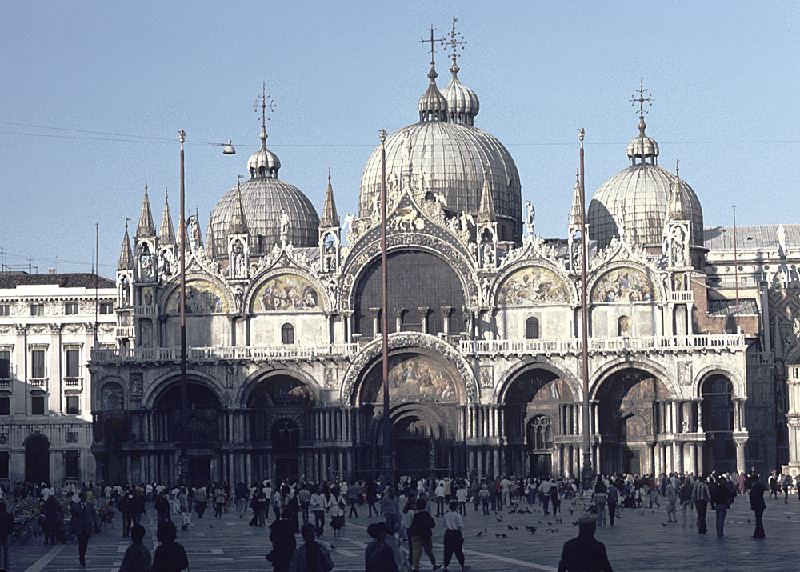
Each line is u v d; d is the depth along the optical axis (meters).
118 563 68.38
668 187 178.50
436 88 179.12
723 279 187.38
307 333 157.12
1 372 188.38
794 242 194.12
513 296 154.00
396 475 152.75
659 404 149.50
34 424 187.12
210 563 66.69
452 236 154.88
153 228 160.50
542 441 152.00
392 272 156.75
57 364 188.12
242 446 153.38
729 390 165.75
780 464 168.12
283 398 156.25
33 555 74.25
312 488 115.56
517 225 175.12
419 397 152.00
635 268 152.12
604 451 150.38
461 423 150.50
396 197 156.00
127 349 155.62
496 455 149.00
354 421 152.00
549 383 151.62
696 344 147.88
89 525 66.81
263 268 158.00
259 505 101.50
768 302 172.25
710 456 154.00
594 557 37.47
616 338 148.38
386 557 46.44
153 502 143.00
